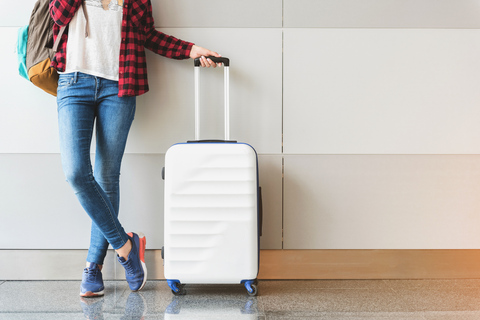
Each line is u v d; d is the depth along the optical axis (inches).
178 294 74.1
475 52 82.0
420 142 82.5
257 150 82.4
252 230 71.4
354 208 83.0
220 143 71.9
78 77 69.5
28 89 81.9
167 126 82.4
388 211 83.0
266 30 81.5
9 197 82.7
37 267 83.0
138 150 82.4
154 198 82.9
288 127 82.4
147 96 82.2
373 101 82.2
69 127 69.2
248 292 73.7
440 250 83.3
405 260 83.3
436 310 66.1
